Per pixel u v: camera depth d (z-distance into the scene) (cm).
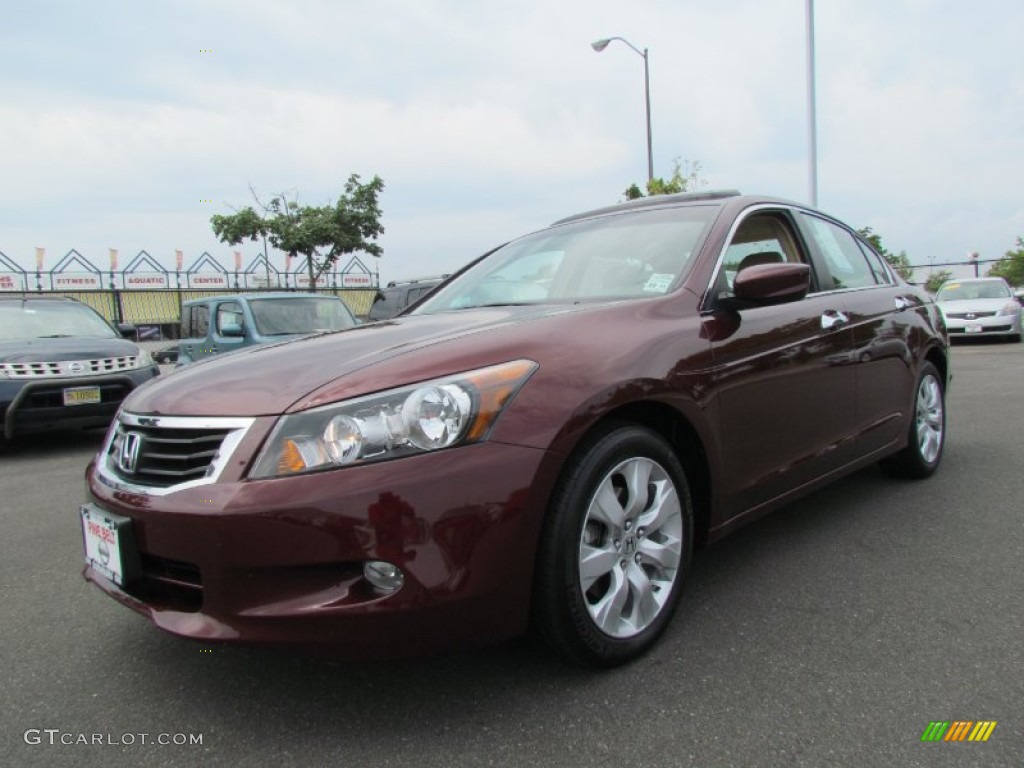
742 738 193
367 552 188
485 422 201
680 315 265
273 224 2131
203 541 194
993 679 216
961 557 312
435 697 219
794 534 349
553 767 185
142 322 2673
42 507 468
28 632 278
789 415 302
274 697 225
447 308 336
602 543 226
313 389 206
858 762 182
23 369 641
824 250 370
